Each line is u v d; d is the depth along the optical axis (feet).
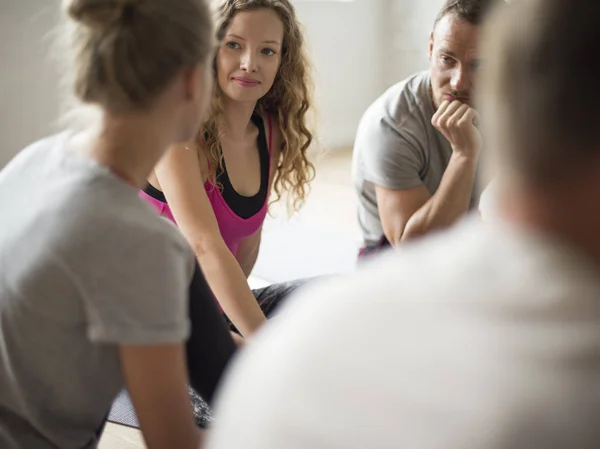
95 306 3.29
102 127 3.48
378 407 1.80
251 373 2.05
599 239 1.83
